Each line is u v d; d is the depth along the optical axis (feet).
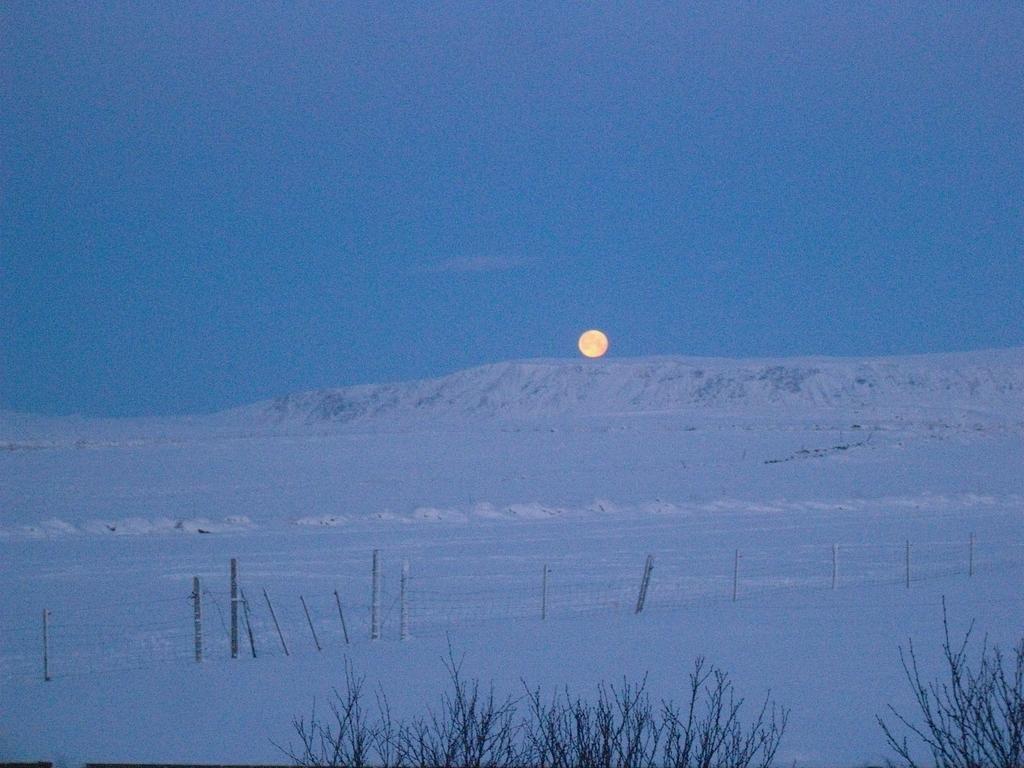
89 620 83.41
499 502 209.97
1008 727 30.01
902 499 207.10
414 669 55.98
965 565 110.01
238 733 42.19
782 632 63.77
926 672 49.55
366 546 137.59
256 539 147.64
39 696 50.96
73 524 158.10
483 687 50.19
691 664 54.44
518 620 76.95
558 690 48.57
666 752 29.25
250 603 90.68
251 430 606.96
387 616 83.20
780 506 196.24
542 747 30.04
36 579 107.24
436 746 36.17
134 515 187.83
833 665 52.54
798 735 38.81
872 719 41.22
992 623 64.54
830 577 102.83
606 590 96.58
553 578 105.29
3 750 40.55
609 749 28.02
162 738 41.81
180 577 108.17
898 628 63.62
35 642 74.43
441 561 120.78
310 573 110.73
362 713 45.24
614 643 61.87
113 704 48.55
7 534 151.53
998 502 205.46
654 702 45.14
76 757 39.14
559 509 189.26
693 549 131.85
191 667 58.85
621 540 144.36
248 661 61.00
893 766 34.24
